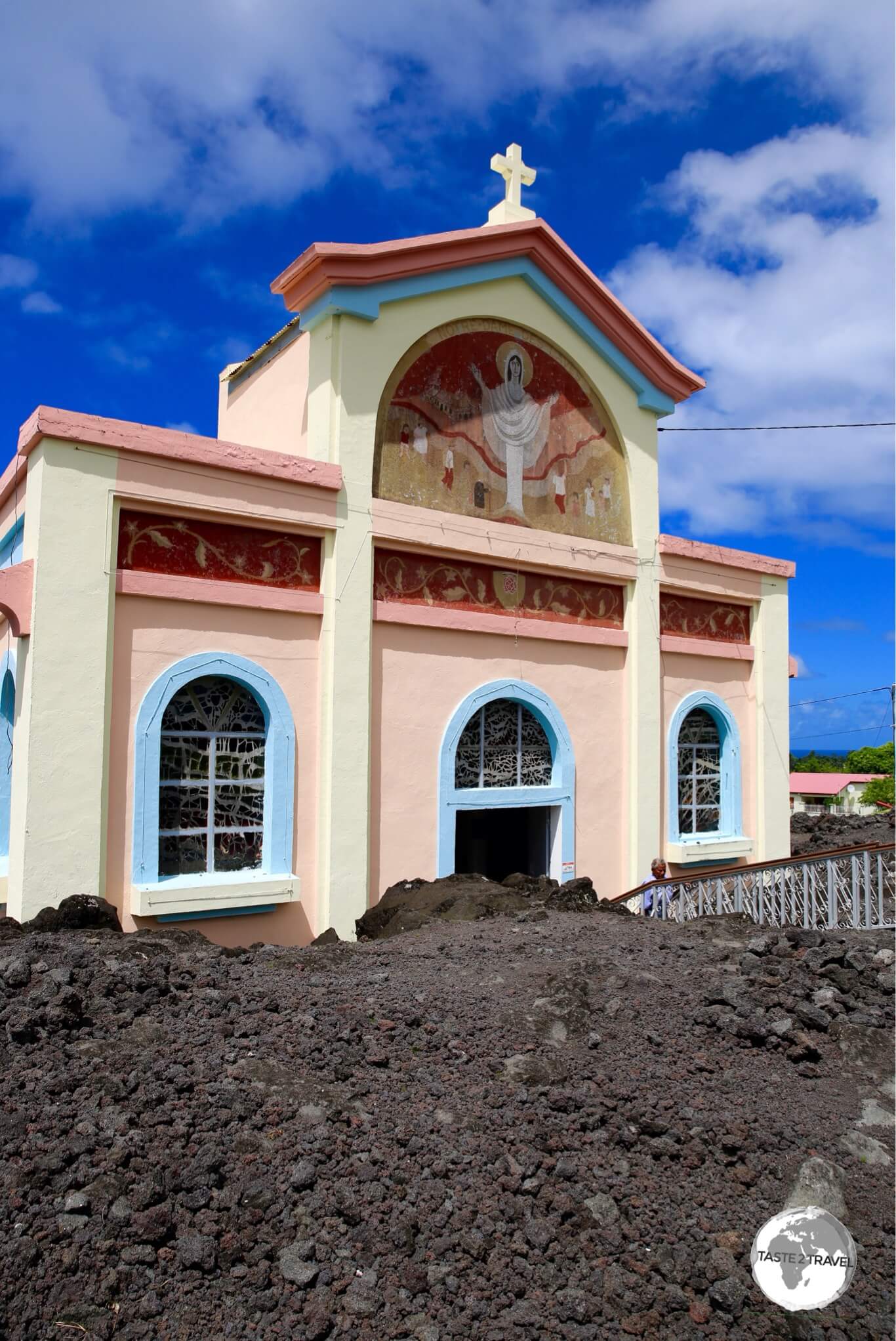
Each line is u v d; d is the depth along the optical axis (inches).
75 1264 137.2
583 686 504.1
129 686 346.3
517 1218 157.9
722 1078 201.8
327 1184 158.6
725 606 595.2
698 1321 142.4
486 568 463.2
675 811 548.4
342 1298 139.3
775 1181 172.7
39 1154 154.0
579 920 319.6
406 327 430.9
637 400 537.6
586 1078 196.4
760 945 259.0
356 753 398.6
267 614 384.8
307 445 426.9
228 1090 175.5
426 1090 187.8
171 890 341.7
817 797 1941.4
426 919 347.9
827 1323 144.4
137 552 352.8
